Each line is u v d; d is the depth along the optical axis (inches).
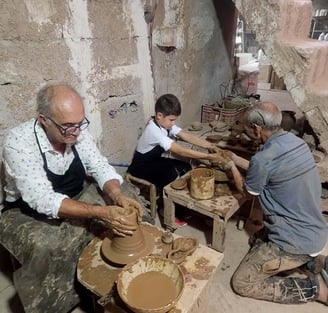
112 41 80.4
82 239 55.2
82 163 63.3
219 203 70.8
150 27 90.4
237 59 151.6
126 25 83.0
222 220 69.4
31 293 52.2
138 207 52.7
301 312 61.5
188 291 42.6
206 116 124.1
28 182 52.2
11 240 54.9
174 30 96.7
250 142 91.6
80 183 64.7
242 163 76.2
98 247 51.7
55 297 54.0
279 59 84.4
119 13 80.1
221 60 134.1
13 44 60.2
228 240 81.1
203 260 48.3
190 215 88.6
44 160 56.1
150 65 94.3
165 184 84.6
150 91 97.1
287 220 61.4
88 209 49.8
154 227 56.0
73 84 73.8
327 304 62.3
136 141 98.2
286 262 61.6
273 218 63.2
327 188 88.4
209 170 74.2
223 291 66.3
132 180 85.9
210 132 106.0
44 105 49.4
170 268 42.8
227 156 75.5
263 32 85.1
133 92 91.3
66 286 54.6
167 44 96.2
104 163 63.9
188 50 108.9
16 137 53.6
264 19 83.8
